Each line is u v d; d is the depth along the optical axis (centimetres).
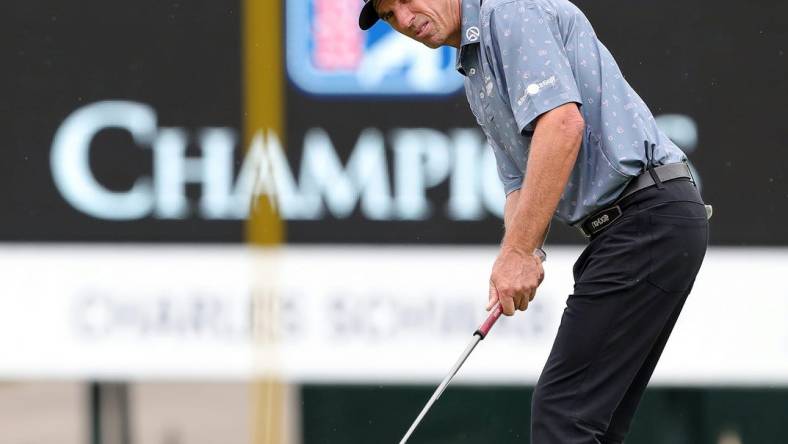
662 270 1124
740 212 2086
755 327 2091
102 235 2100
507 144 1205
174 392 3509
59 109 2094
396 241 2100
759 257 2086
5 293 2094
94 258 2098
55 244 2097
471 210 2097
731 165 2088
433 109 2094
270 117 2097
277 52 2094
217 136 2098
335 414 2414
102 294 2100
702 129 2088
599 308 1130
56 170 2097
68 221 2100
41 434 2975
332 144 2098
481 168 2097
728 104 2083
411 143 2094
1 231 2091
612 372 1131
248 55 2097
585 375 1134
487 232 2097
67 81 2095
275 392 2100
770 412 2342
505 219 1308
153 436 3042
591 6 2094
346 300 2102
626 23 2091
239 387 3491
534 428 1153
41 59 2092
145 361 2102
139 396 3400
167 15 2097
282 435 2241
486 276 2100
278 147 2100
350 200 2100
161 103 2097
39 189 2095
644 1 2086
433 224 2100
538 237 1119
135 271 2100
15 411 3123
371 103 2092
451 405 2409
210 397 3450
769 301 2091
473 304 2102
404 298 2102
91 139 2098
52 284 2095
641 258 1126
